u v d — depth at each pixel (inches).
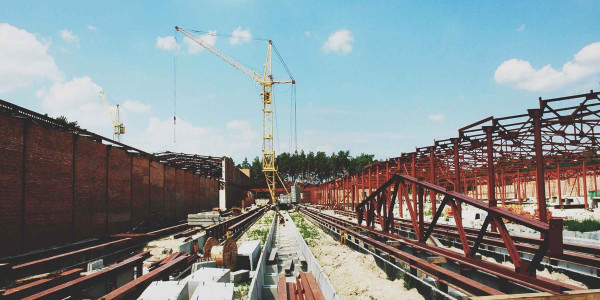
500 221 319.6
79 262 526.6
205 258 470.0
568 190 2169.0
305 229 1013.8
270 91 2910.9
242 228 1048.8
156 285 290.7
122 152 850.1
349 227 864.9
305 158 5310.0
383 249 488.1
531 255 472.4
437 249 435.5
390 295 350.3
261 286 397.4
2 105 510.3
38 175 561.9
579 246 463.5
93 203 713.6
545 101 526.6
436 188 434.0
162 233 839.7
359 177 1621.6
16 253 511.5
